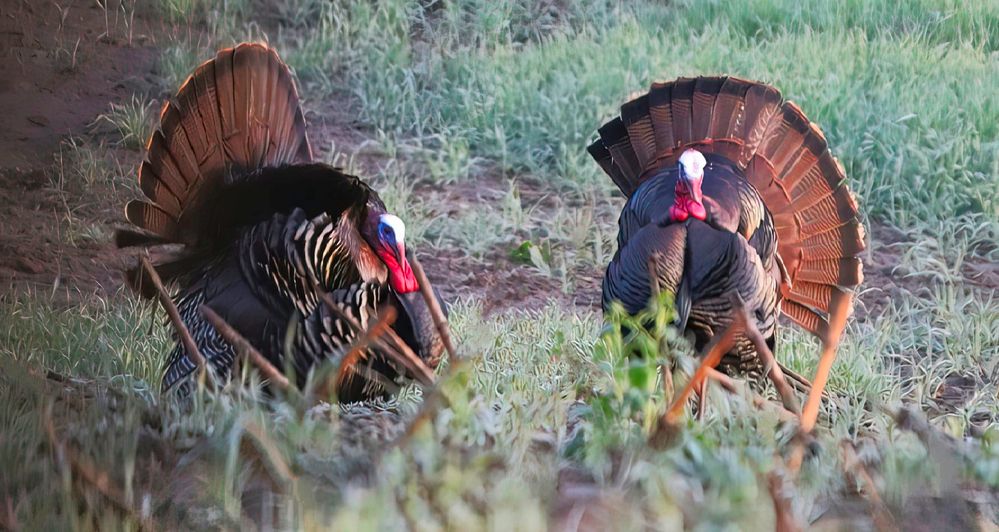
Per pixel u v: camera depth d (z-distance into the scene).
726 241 21.23
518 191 35.44
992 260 31.89
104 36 44.25
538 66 42.12
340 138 38.97
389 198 33.97
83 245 31.44
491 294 29.59
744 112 23.72
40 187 34.62
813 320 24.03
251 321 20.11
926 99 38.03
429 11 48.03
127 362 22.09
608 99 39.47
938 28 45.78
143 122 38.06
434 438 16.19
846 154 35.59
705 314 21.52
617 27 45.59
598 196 35.94
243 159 21.59
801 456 16.44
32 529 14.32
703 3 47.34
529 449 17.20
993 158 35.12
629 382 17.41
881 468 17.00
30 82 40.75
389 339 19.97
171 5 46.25
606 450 16.42
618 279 21.92
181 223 21.14
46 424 16.14
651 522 14.32
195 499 15.52
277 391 18.47
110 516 14.50
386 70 42.22
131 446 16.50
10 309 25.20
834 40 43.78
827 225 23.50
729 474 14.69
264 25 46.56
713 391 19.17
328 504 15.09
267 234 20.08
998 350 25.69
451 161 37.16
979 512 15.88
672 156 23.89
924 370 24.56
